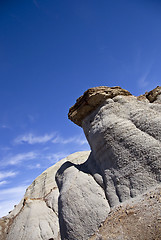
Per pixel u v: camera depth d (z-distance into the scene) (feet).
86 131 44.60
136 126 35.14
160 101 43.47
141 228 21.26
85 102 44.14
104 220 28.14
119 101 41.19
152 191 25.46
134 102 40.34
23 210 59.88
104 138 36.76
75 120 48.55
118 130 35.40
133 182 28.89
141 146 31.07
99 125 39.19
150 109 37.01
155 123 32.81
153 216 21.66
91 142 41.01
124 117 37.73
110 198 30.71
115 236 22.31
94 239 25.93
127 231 22.02
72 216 31.27
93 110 45.01
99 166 37.86
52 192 67.46
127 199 27.99
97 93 42.47
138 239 20.26
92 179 36.68
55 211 59.11
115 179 31.71
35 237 50.55
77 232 29.27
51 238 51.11
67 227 30.63
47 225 54.44
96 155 38.93
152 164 28.43
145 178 27.96
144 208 23.65
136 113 36.68
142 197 25.85
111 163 34.24
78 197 33.45
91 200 32.09
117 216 25.80
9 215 67.15
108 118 38.60
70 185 36.52
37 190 80.53
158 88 47.67
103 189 33.65
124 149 32.96
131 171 30.04
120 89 44.47
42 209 59.88
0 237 55.77
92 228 28.53
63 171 45.39
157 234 19.42
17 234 52.60
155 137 31.35
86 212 30.76
